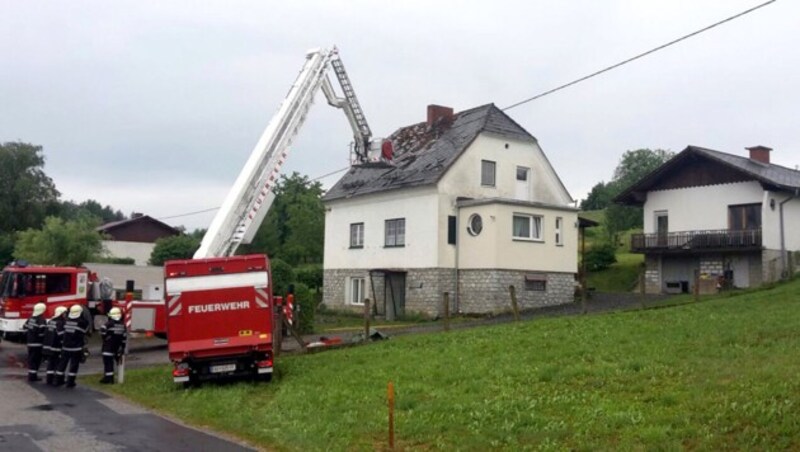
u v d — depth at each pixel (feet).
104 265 113.19
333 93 74.33
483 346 55.42
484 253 108.17
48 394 50.96
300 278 147.23
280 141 66.74
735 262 121.60
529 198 122.21
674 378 38.01
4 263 168.14
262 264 52.47
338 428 35.19
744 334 49.03
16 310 81.61
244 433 36.47
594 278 153.89
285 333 84.69
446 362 49.98
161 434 36.58
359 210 128.06
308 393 44.50
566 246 115.96
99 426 38.60
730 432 27.63
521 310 105.81
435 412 36.45
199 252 60.08
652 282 133.69
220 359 52.08
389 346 61.46
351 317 120.67
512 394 38.50
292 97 68.23
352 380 47.01
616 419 31.27
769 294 78.79
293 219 179.73
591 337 54.75
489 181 118.01
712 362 40.42
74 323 55.62
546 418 33.04
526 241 110.63
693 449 26.68
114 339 57.06
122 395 50.96
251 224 63.72
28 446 33.19
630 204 140.77
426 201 113.19
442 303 110.32
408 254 115.85
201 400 45.60
